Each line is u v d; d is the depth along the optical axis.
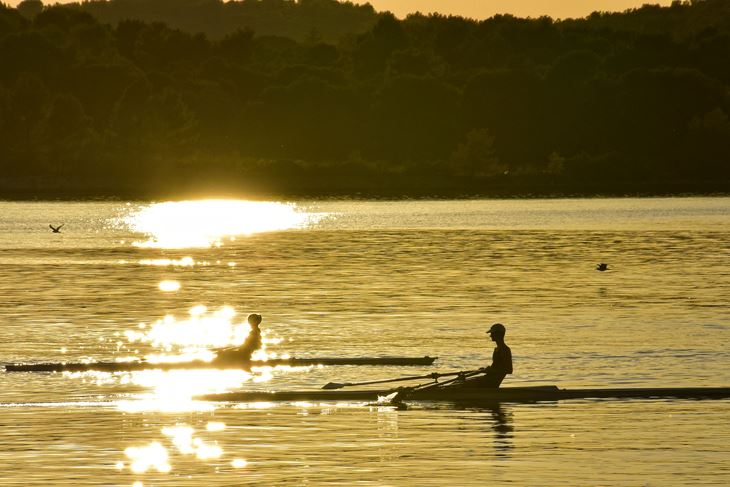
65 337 141.62
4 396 104.75
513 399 102.00
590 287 198.25
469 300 179.12
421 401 102.44
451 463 79.81
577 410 97.25
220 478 76.38
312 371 118.81
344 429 91.00
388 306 171.75
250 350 121.75
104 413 97.12
